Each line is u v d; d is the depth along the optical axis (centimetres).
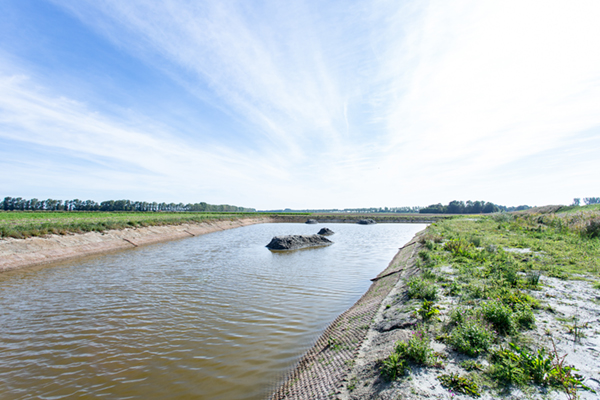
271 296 1333
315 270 1905
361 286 1509
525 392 446
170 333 947
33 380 701
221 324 1016
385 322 821
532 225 2777
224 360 781
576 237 1886
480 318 694
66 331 967
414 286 992
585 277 1034
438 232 2783
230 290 1429
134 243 3197
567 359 529
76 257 2397
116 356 808
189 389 660
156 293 1378
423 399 445
